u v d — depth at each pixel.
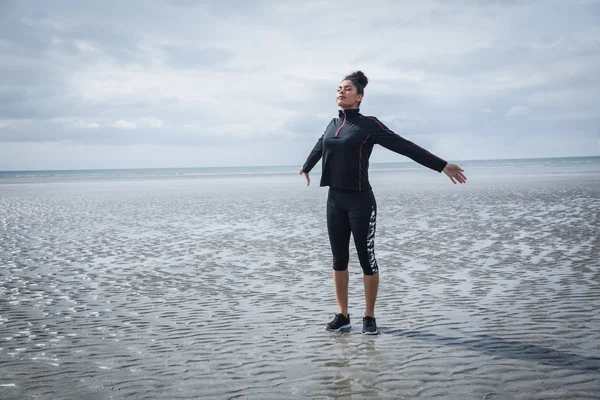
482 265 7.39
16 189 35.69
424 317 4.85
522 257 7.89
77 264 8.16
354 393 3.14
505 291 5.77
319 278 6.85
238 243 10.19
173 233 11.88
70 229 12.82
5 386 3.35
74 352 4.03
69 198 25.03
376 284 4.46
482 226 11.75
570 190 22.12
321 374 3.46
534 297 5.44
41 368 3.68
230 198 23.30
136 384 3.36
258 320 4.91
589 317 4.63
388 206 17.39
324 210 16.50
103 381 3.42
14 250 9.63
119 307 5.49
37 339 4.38
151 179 58.62
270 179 51.84
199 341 4.27
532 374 3.35
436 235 10.58
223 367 3.64
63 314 5.22
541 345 3.92
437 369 3.49
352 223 4.46
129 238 11.14
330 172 4.56
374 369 3.53
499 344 3.98
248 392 3.19
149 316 5.11
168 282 6.77
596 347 3.84
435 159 4.32
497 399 2.99
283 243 10.06
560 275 6.49
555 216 13.09
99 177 70.38
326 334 4.41
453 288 6.02
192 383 3.36
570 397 2.99
